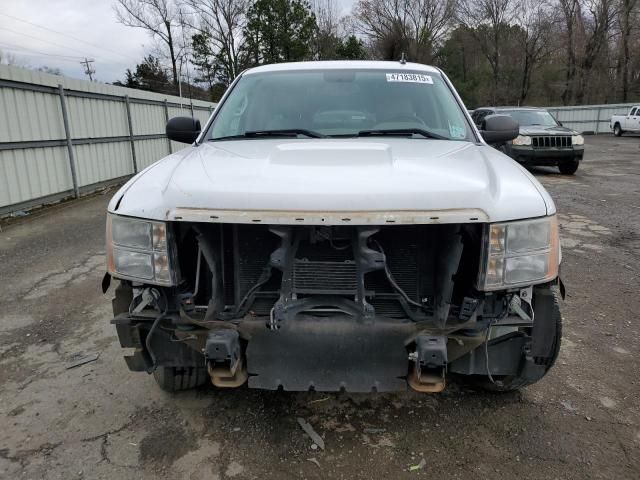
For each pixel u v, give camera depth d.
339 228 2.16
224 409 2.83
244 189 2.11
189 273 2.32
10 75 8.14
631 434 2.62
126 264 2.23
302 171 2.24
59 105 9.61
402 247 2.29
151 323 2.35
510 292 2.20
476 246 2.15
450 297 2.18
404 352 2.17
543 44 44.62
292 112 3.36
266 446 2.53
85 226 7.70
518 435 2.60
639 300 4.42
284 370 2.21
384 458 2.44
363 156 2.42
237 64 40.47
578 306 4.30
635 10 39.41
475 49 50.44
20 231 7.41
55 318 4.17
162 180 2.37
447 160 2.49
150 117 13.88
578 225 7.30
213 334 2.18
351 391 2.20
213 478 2.32
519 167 2.59
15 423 2.74
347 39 49.66
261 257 2.31
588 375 3.19
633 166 14.94
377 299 2.30
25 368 3.35
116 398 2.96
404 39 50.84
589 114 31.97
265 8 38.12
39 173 9.10
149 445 2.54
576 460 2.42
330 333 2.17
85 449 2.52
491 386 2.88
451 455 2.46
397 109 3.36
